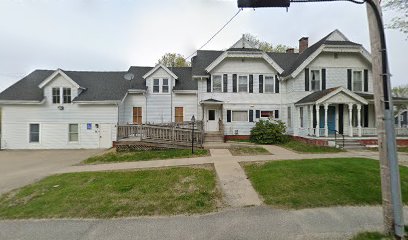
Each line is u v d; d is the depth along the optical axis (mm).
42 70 24594
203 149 15203
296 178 8250
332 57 20047
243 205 6547
